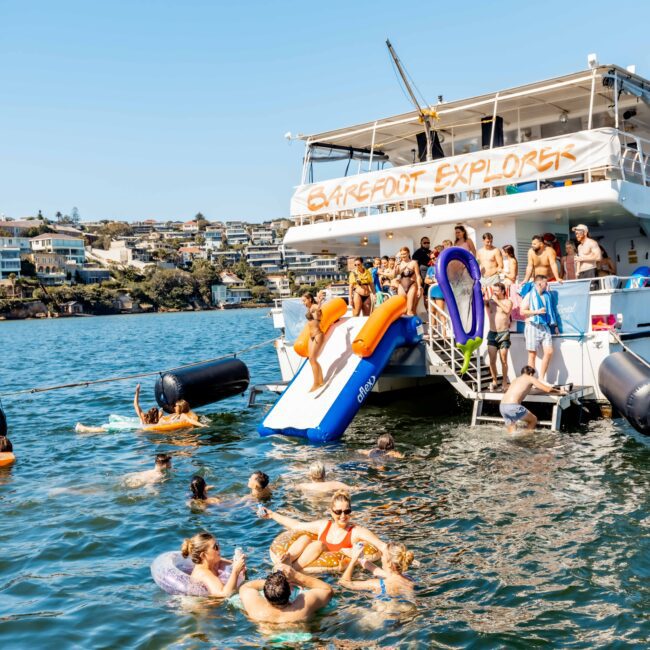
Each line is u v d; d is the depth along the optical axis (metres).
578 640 6.62
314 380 14.76
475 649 6.55
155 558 8.79
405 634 6.87
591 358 13.91
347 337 15.51
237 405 18.95
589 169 15.03
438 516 9.67
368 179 18.25
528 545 8.63
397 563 7.96
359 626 7.06
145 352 45.34
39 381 29.95
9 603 7.79
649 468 11.34
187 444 14.47
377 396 17.30
